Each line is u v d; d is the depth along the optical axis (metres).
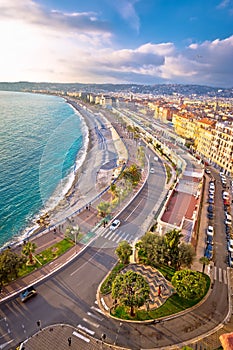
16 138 128.12
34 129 127.62
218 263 54.44
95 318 40.09
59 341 36.06
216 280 49.19
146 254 52.28
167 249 49.72
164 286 46.72
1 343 35.69
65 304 42.72
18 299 43.44
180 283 42.28
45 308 41.84
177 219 59.09
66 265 52.03
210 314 41.16
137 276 41.31
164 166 93.50
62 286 46.66
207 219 72.31
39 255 55.06
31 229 68.50
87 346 35.41
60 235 61.25
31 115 171.88
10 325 38.56
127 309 41.50
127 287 39.78
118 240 57.59
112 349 35.03
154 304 42.69
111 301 43.38
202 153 137.12
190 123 154.88
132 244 56.25
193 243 58.22
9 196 85.56
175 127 171.12
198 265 53.28
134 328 38.34
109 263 52.94
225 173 114.50
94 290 45.91
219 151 120.56
